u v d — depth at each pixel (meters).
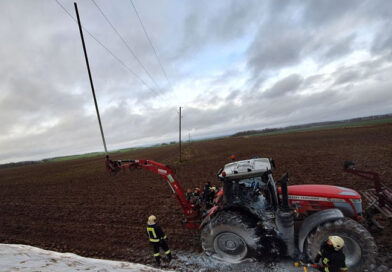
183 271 3.78
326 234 3.23
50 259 3.06
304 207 4.00
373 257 3.02
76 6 4.84
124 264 3.82
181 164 19.50
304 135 40.06
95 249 4.98
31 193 13.09
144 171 17.27
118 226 6.25
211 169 14.88
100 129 5.11
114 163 5.19
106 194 10.62
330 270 2.79
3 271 2.20
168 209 7.29
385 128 30.64
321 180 8.54
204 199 5.00
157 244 4.04
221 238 3.86
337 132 35.94
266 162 4.16
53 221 7.28
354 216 3.74
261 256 3.67
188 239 4.97
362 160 11.28
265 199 4.26
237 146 34.28
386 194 3.83
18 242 5.81
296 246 3.73
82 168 27.50
